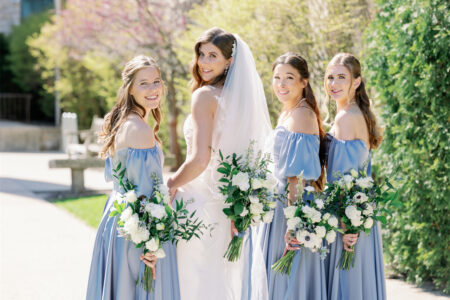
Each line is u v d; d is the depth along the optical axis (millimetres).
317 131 3191
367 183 3096
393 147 4484
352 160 3176
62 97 16125
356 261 3229
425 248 4273
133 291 2953
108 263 2934
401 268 4512
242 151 3162
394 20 4438
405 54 4246
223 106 3070
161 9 9898
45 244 5621
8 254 5242
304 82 3244
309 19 6352
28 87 18344
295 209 3014
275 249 3234
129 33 10055
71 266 4895
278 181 3254
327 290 3279
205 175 3188
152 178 2902
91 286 2998
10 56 18016
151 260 2893
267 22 6422
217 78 3191
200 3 9203
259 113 3209
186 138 3285
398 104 4457
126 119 2953
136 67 2973
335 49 6094
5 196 8250
